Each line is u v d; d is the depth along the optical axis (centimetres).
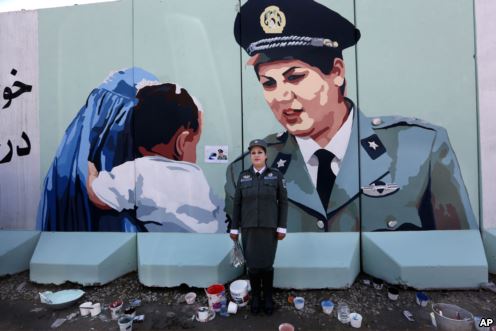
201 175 332
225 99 329
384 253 301
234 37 328
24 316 264
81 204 353
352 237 313
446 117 311
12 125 370
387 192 314
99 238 342
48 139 362
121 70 345
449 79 311
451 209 311
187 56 334
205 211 331
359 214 317
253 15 324
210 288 275
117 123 346
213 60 330
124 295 298
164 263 308
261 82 324
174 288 306
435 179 312
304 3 319
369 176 315
